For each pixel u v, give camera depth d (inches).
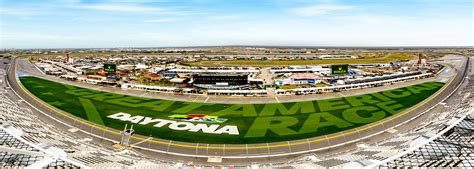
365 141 2559.1
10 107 2957.7
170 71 6688.0
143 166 1948.8
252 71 6624.0
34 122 2640.3
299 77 5703.7
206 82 5236.2
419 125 2706.7
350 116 3184.1
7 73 6422.2
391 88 4739.2
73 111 3400.6
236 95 4362.7
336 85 4901.6
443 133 1838.1
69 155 1818.4
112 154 2176.4
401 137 2305.6
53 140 2119.8
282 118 3142.2
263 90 4441.4
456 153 1663.4
